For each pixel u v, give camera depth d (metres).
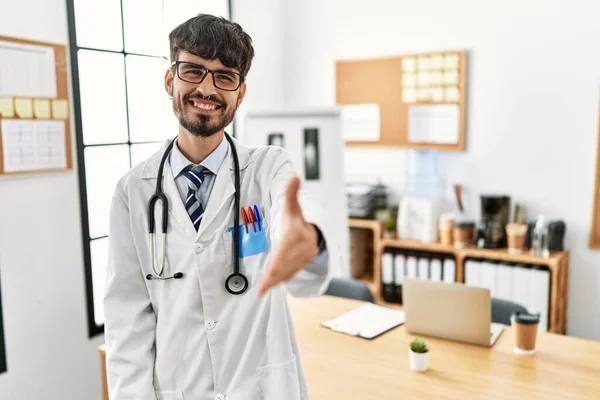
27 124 2.44
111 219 1.29
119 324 1.28
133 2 3.04
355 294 2.77
